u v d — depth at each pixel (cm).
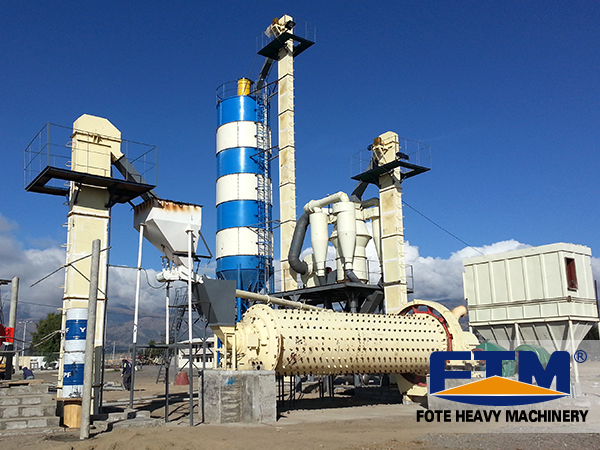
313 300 3950
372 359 2330
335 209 3628
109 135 2330
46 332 9088
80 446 1546
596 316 2741
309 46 4256
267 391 1955
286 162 4019
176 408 2434
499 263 2947
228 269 4278
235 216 4350
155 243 2383
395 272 3438
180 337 2238
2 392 2220
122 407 2259
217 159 4594
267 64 4522
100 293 2183
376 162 3659
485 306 2969
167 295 2197
